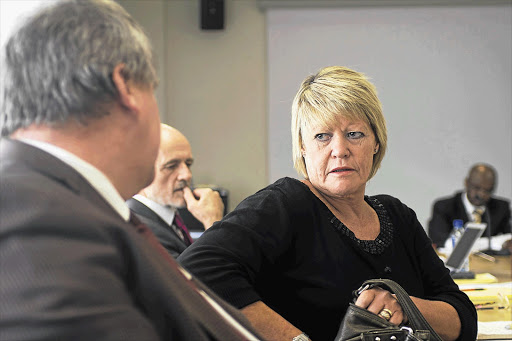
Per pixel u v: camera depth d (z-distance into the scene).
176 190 2.26
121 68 0.73
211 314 0.76
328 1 6.36
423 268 1.71
